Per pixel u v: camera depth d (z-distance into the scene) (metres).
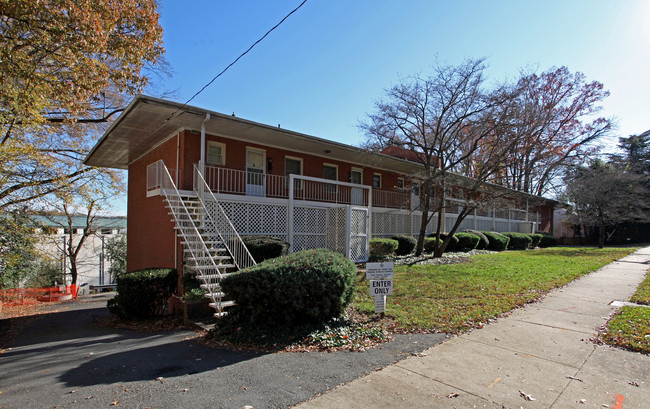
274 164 14.05
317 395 3.58
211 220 10.32
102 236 23.34
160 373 4.38
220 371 4.32
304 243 13.85
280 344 5.27
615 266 13.92
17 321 11.13
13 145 9.95
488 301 7.54
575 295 8.30
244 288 5.71
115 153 15.05
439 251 16.34
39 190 12.17
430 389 3.68
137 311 8.85
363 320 6.35
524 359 4.48
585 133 31.77
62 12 6.76
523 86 14.93
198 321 7.57
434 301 7.67
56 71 7.93
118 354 5.41
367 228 14.67
